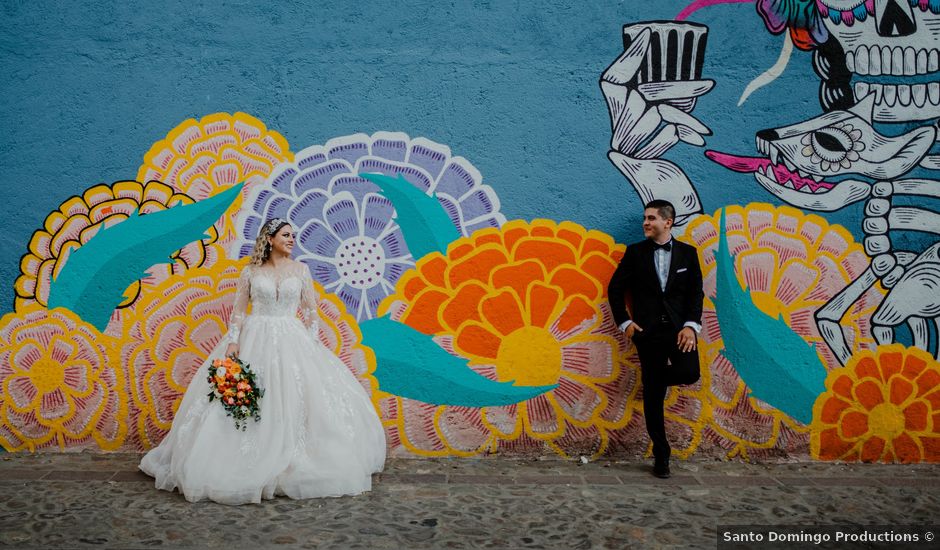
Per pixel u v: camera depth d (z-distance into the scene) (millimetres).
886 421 4625
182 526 3443
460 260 4656
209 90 4633
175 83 4633
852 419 4621
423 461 4574
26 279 4617
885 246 4609
